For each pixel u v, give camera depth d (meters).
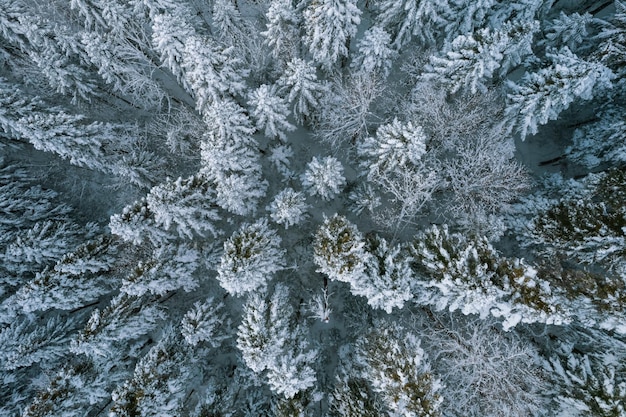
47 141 19.12
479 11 19.08
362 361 17.00
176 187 16.80
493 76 19.72
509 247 19.95
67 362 20.69
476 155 18.77
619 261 14.91
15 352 20.42
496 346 16.70
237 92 17.66
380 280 14.77
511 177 18.20
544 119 16.75
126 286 17.36
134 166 21.44
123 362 21.16
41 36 19.95
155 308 20.83
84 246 19.62
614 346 15.48
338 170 17.66
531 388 16.47
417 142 15.72
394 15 19.28
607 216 14.96
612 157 18.77
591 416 14.30
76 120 20.02
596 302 13.66
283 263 19.94
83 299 20.44
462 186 19.48
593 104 20.80
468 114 18.67
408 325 19.20
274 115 17.14
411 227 20.80
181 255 19.70
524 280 13.55
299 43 20.14
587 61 16.19
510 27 16.42
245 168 17.98
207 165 17.09
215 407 19.02
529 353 16.39
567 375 15.69
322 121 21.11
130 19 20.55
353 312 21.20
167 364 18.64
